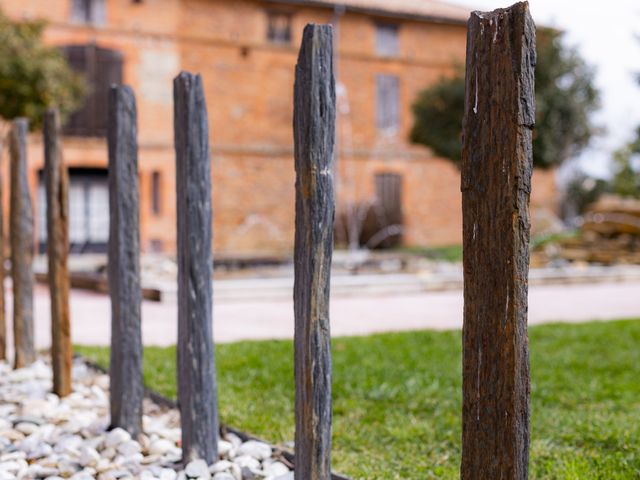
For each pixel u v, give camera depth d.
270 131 19.23
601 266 13.16
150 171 17.34
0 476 2.55
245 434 3.01
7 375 4.20
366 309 7.92
